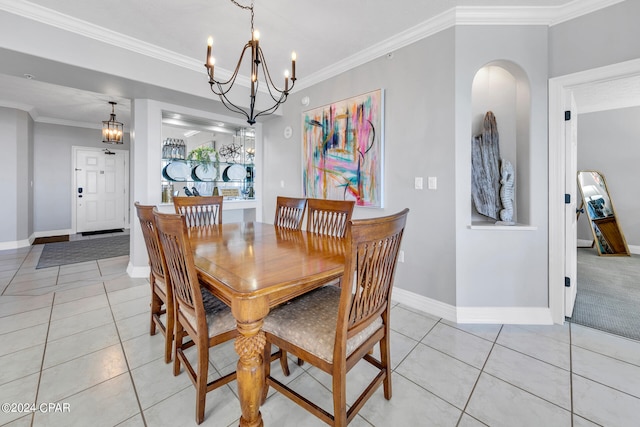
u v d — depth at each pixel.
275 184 4.04
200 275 1.30
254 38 1.77
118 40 2.49
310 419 1.33
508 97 2.44
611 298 2.63
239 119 3.98
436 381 1.57
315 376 1.63
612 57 1.90
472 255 2.23
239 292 1.02
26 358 1.74
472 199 2.54
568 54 2.06
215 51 2.76
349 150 2.93
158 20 2.26
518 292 2.22
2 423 1.27
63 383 1.53
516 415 1.33
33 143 5.39
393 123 2.59
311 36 2.49
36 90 3.97
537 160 2.18
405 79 2.49
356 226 0.98
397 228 1.19
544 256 2.20
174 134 3.79
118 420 1.30
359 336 1.23
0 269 3.55
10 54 2.13
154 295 1.98
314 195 3.33
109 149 6.38
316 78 3.26
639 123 4.24
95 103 4.52
